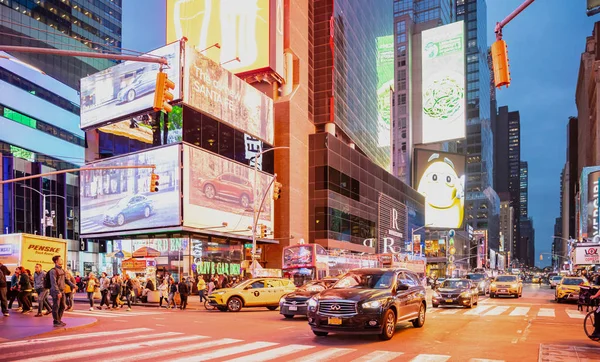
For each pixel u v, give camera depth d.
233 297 25.11
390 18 106.56
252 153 50.22
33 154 72.94
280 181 56.19
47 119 76.00
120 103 45.28
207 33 57.38
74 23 94.38
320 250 37.75
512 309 24.27
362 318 12.67
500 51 11.05
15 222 66.62
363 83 82.50
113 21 106.75
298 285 36.62
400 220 90.38
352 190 68.62
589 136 146.50
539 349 11.58
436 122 146.12
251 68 55.19
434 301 24.83
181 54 41.78
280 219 55.59
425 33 151.88
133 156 43.84
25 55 81.44
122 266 34.59
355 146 77.25
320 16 67.44
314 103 65.94
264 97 53.22
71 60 91.94
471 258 161.75
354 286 14.48
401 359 10.45
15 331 14.16
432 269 123.88
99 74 47.44
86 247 79.56
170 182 41.09
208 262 44.25
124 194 43.97
